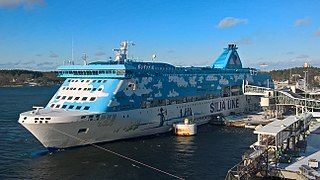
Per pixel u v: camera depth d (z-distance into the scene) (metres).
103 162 61.31
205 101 104.06
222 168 58.12
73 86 79.81
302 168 49.06
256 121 102.81
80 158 63.53
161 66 90.50
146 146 73.81
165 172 56.12
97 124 69.88
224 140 80.75
